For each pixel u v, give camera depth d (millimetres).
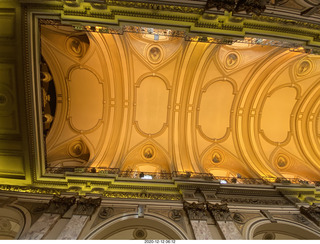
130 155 11984
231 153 12672
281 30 6812
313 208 8078
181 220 7270
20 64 7395
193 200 8148
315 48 7105
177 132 12398
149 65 11789
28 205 7688
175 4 6109
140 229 7348
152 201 8180
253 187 9445
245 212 8008
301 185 9602
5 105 7930
